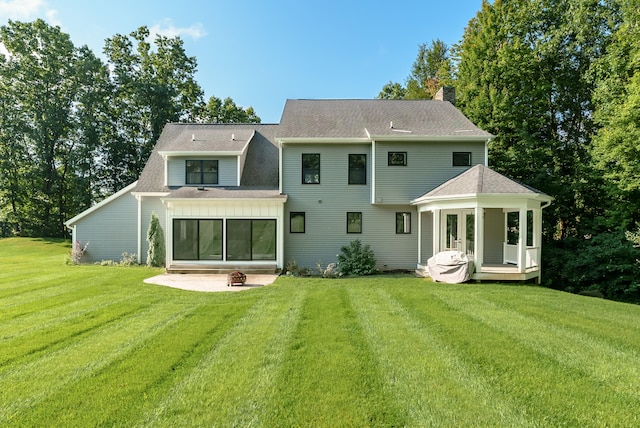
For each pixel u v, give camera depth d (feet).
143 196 55.77
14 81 101.60
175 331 21.53
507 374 15.61
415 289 35.22
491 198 39.14
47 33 100.99
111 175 107.76
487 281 39.99
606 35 61.36
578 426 11.83
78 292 32.76
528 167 66.33
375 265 49.52
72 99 105.09
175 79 118.42
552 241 61.82
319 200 52.11
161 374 15.52
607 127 53.98
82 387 14.32
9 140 102.42
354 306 27.91
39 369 16.02
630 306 29.48
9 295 31.32
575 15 63.52
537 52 67.97
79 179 100.27
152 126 106.73
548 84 67.10
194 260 48.06
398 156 50.70
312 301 29.73
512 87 69.51
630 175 49.06
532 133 69.31
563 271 53.72
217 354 17.85
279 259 48.37
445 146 50.52
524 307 27.66
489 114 69.67
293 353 17.98
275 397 13.56
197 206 48.24
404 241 52.03
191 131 65.10
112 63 109.19
